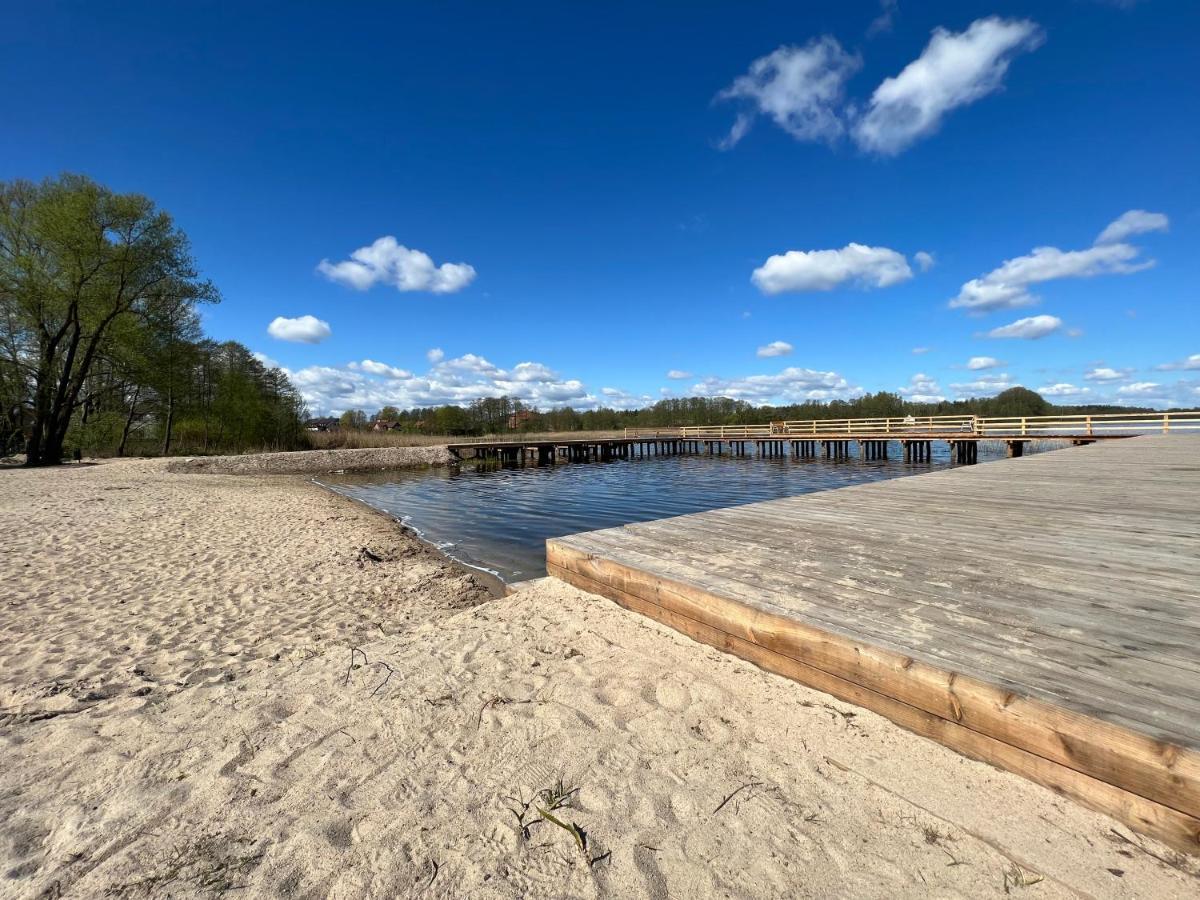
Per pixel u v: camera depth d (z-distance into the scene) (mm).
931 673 1873
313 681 2838
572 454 34812
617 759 1992
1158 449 10688
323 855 1589
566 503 14312
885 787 1707
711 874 1452
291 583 5797
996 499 5109
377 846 1618
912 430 24734
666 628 3098
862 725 2027
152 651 3873
